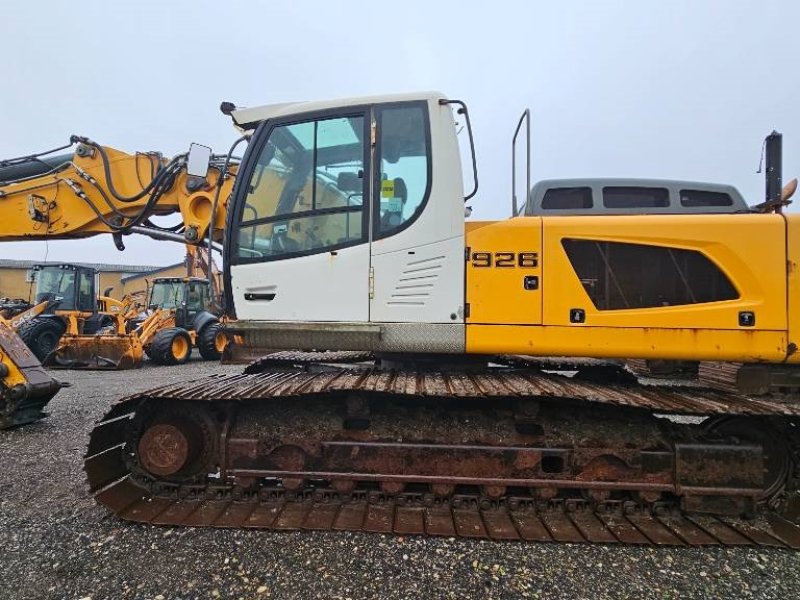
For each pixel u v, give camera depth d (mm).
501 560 2555
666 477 2926
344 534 2773
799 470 2971
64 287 12484
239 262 3299
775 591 2324
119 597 2229
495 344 2990
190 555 2566
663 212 3277
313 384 3008
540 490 2973
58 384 5727
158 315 12500
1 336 5391
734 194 3330
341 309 3117
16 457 4238
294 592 2281
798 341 2834
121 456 3174
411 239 3059
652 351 2930
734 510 2881
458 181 3068
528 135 3365
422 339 3031
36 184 4582
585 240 3010
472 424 3092
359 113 3207
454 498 3045
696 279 2971
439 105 3131
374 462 3055
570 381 3232
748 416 2975
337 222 3170
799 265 2877
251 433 3125
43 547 2646
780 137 3191
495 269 3012
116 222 4488
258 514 2949
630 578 2420
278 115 3342
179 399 2973
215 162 4055
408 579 2387
